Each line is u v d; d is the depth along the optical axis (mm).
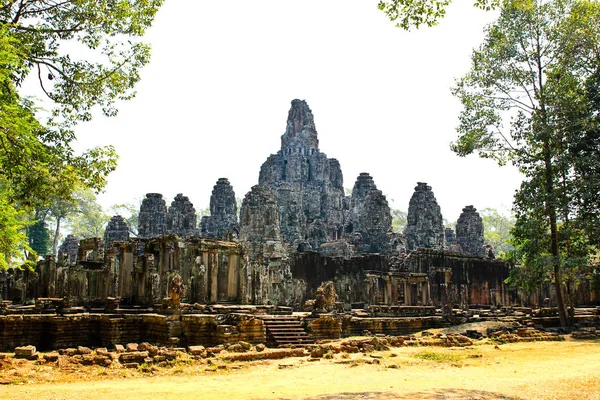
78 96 25203
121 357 20094
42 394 14641
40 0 22672
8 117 17484
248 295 39312
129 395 14562
